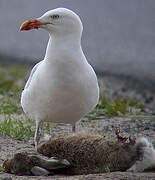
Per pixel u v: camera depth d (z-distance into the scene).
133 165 9.27
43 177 9.36
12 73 24.55
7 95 16.98
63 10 11.05
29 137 12.55
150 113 15.79
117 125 13.80
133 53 31.94
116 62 29.56
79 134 9.87
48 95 11.02
